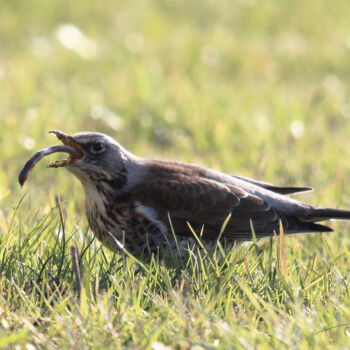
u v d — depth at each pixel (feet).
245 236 31.01
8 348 21.02
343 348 20.85
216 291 25.54
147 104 59.31
